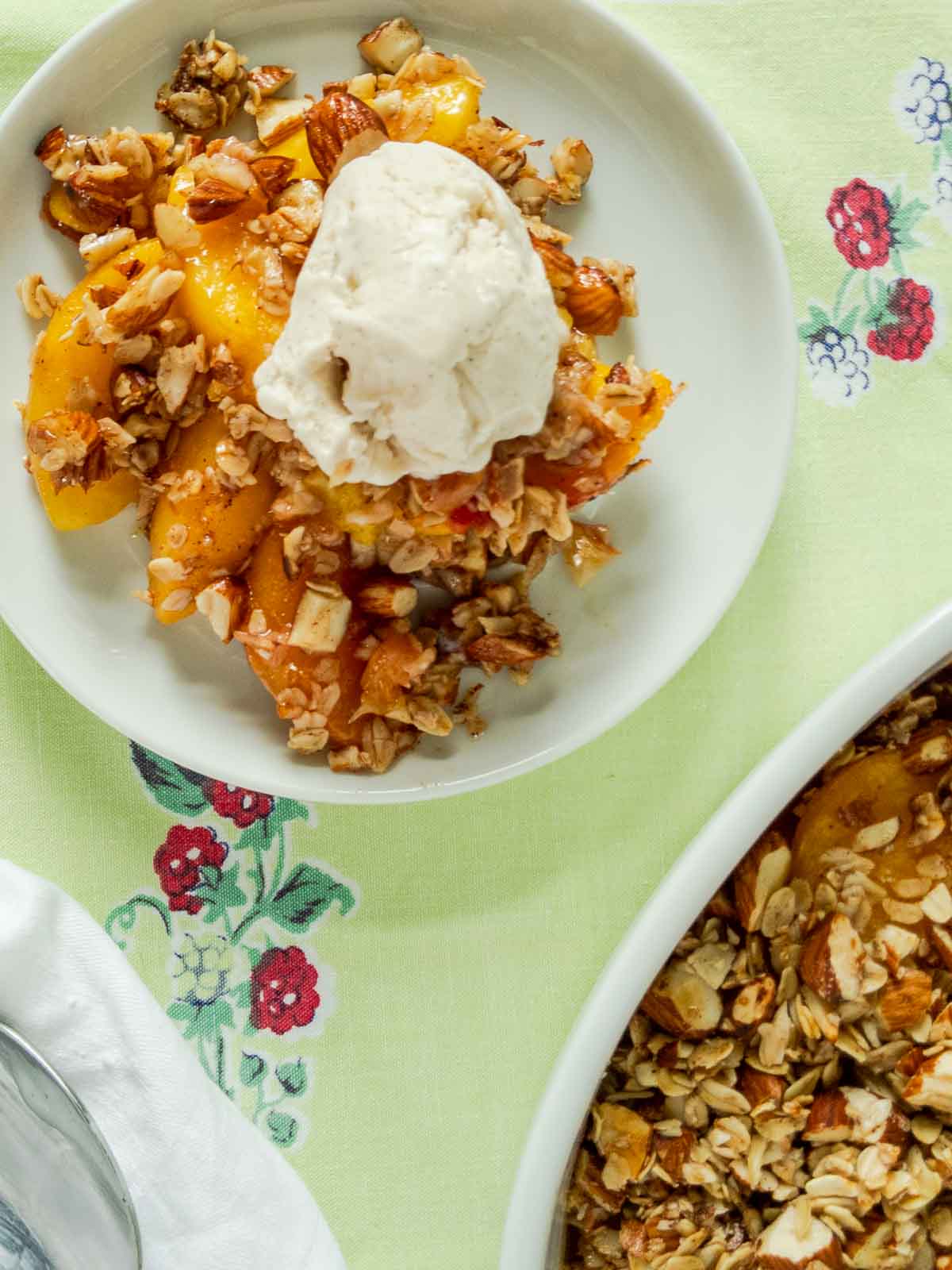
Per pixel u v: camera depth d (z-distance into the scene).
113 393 0.44
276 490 0.44
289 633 0.44
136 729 0.46
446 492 0.43
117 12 0.44
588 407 0.43
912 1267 0.48
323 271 0.42
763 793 0.44
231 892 0.48
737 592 0.47
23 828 0.47
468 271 0.41
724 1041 0.47
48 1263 0.46
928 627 0.44
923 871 0.47
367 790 0.45
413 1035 0.48
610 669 0.47
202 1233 0.46
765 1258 0.47
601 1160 0.47
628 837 0.48
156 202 0.45
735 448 0.47
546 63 0.47
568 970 0.48
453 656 0.46
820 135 0.48
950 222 0.48
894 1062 0.47
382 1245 0.48
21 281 0.45
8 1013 0.46
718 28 0.48
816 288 0.48
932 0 0.48
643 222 0.47
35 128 0.45
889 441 0.48
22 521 0.46
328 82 0.46
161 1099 0.46
